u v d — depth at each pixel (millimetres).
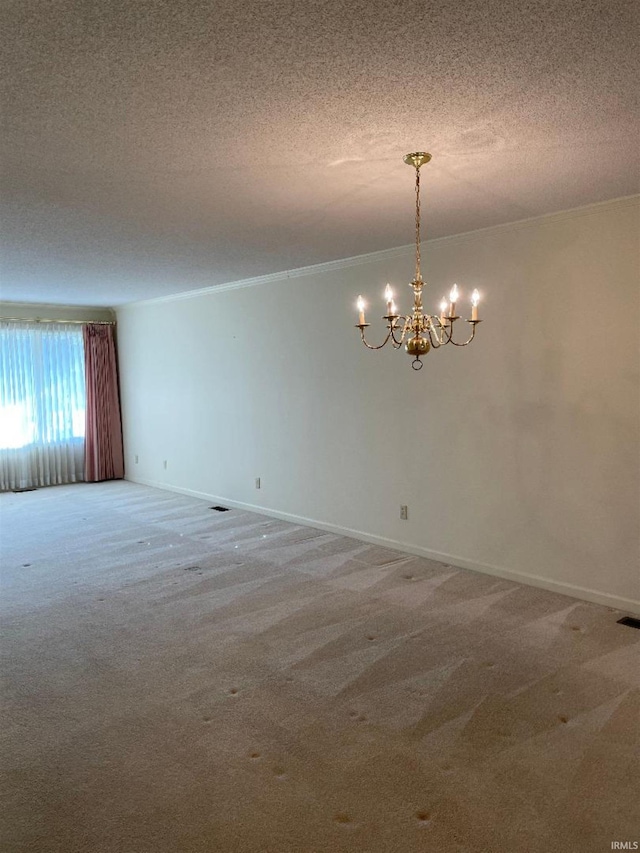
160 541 5516
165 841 2021
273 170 2898
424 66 1935
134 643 3477
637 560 3695
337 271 5375
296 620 3742
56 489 8039
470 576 4449
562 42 1799
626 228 3578
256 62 1890
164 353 7785
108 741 2570
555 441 4012
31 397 8109
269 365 6223
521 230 4062
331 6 1595
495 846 1978
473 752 2451
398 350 4926
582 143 2617
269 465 6355
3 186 3076
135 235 4207
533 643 3365
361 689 2943
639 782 2260
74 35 1712
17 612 3938
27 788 2287
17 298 7520
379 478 5211
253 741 2553
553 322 3959
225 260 5207
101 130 2398
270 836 2037
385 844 1994
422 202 3510
